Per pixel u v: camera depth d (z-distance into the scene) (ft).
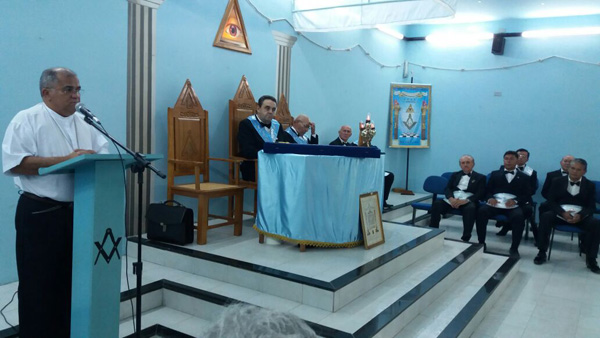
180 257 10.43
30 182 6.37
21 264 6.47
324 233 10.80
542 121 22.81
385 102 24.56
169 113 12.03
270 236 10.98
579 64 21.83
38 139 6.38
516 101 23.34
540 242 15.84
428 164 25.75
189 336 8.05
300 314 8.27
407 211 21.76
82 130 6.94
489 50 23.76
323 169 10.64
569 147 22.29
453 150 25.03
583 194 15.75
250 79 15.31
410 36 25.64
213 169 14.08
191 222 11.17
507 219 16.16
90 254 6.02
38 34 9.58
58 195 6.46
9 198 9.34
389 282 10.33
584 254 17.13
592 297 12.43
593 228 14.93
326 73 19.57
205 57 13.55
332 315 8.30
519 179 17.02
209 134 13.88
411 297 9.37
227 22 14.14
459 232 20.04
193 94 12.67
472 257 13.37
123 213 6.36
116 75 11.14
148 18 11.78
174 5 12.48
